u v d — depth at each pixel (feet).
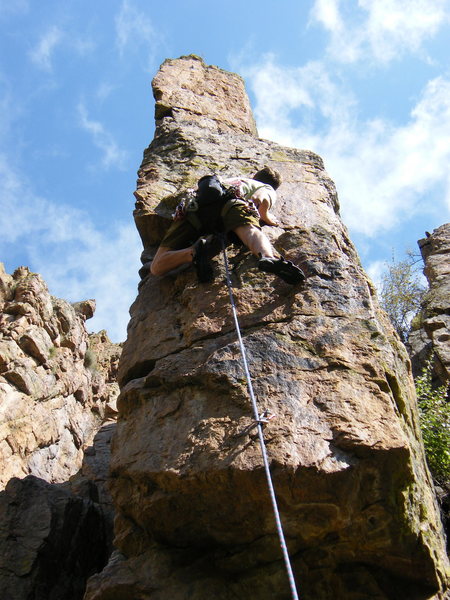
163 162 22.82
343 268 16.29
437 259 33.14
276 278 16.26
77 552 22.81
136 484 13.55
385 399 13.15
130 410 15.01
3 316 70.33
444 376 24.25
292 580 9.34
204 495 12.51
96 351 89.81
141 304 17.90
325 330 14.58
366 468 12.12
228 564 12.83
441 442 18.67
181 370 14.60
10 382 63.77
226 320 15.52
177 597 12.34
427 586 12.60
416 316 32.58
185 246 17.70
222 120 27.30
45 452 62.64
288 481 11.88
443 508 17.01
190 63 30.76
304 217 18.99
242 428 12.71
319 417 12.72
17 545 21.56
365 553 12.51
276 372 13.71
